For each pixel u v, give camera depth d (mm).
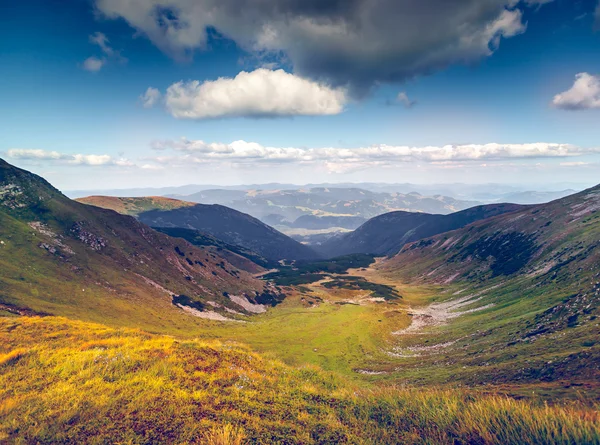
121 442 8797
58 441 8805
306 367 20750
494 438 8195
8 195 85625
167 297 84812
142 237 111938
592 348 26422
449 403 10617
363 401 12734
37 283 58000
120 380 13172
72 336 23156
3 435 8977
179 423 9883
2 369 14578
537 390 17734
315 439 9461
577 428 7711
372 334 74375
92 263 77938
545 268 92875
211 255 135125
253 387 14383
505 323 58562
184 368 15164
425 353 58844
